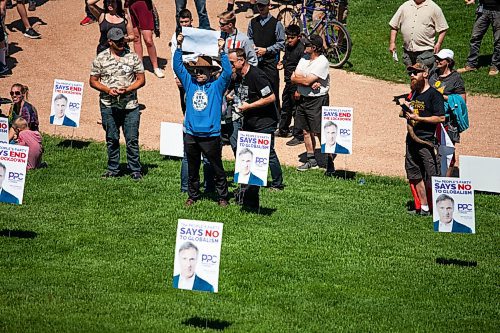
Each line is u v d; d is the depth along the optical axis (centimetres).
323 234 2400
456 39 4462
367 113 3644
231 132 2608
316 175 2966
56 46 4206
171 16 4631
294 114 3030
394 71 4134
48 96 3622
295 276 2112
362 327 1844
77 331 1733
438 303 2003
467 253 2342
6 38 3872
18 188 2234
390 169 3083
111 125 2772
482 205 2756
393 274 2159
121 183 2748
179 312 1877
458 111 2791
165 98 3681
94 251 2219
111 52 2731
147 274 2088
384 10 4850
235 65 2506
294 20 4178
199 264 1709
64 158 2992
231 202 2602
